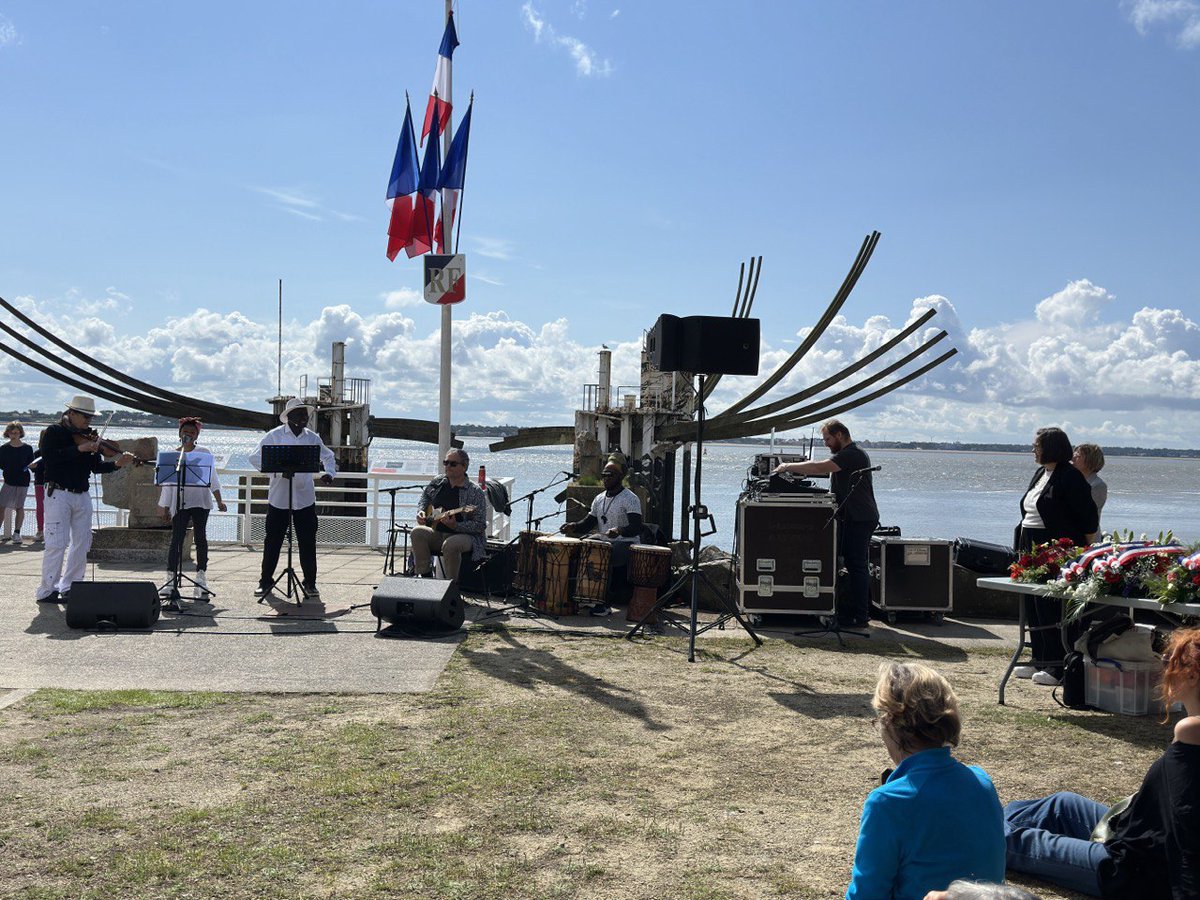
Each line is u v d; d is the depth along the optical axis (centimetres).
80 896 369
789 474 978
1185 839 295
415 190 1342
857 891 273
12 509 1486
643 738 578
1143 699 645
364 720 601
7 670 704
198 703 628
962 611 1030
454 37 1202
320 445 999
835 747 569
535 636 865
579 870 404
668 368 823
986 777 287
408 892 380
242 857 406
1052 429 762
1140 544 664
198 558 1012
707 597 1042
